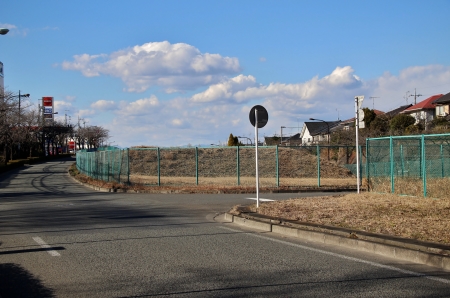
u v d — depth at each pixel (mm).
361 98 16688
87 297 5672
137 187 24234
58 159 82438
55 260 7680
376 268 7008
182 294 5746
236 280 6379
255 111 14133
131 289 5984
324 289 5914
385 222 10047
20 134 55938
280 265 7262
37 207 16078
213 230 10797
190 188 23359
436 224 9617
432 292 5750
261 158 38219
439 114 49781
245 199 18641
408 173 19828
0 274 6789
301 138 82875
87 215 13672
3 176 40250
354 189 23984
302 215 11609
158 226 11422
